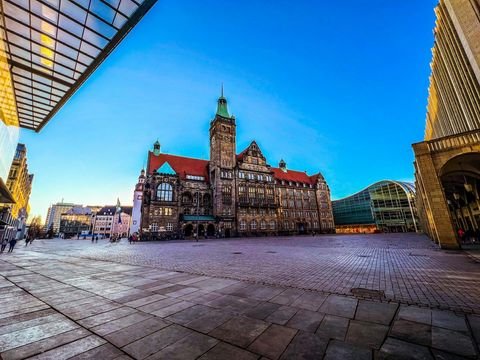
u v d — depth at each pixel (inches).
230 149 2662.4
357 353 121.0
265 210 2642.7
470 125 796.6
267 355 120.8
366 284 275.4
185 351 126.1
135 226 2915.8
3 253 804.6
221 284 287.7
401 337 138.8
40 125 661.9
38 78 494.6
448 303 199.5
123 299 228.5
